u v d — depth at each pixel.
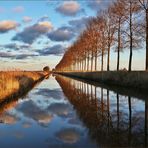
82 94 27.33
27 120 13.45
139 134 10.08
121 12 35.19
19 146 8.70
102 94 26.23
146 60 31.72
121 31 35.50
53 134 10.31
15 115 15.02
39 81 58.66
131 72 33.03
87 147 8.42
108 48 46.31
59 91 32.19
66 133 10.43
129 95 24.02
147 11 31.05
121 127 11.38
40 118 14.01
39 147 8.54
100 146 8.52
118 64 41.16
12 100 22.80
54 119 13.68
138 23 33.41
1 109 17.45
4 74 28.02
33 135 10.20
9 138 9.77
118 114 14.68
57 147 8.50
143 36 32.22
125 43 35.59
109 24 44.59
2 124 12.42
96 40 51.72
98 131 10.68
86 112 15.73
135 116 13.94
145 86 27.64
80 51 75.00
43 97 25.30
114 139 9.38
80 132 10.55
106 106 17.97
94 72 56.66
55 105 19.41
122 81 35.59
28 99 23.58
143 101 19.56
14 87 27.23
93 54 60.53
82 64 86.50
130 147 8.37
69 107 18.17
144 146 8.47
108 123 12.30
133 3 33.69
